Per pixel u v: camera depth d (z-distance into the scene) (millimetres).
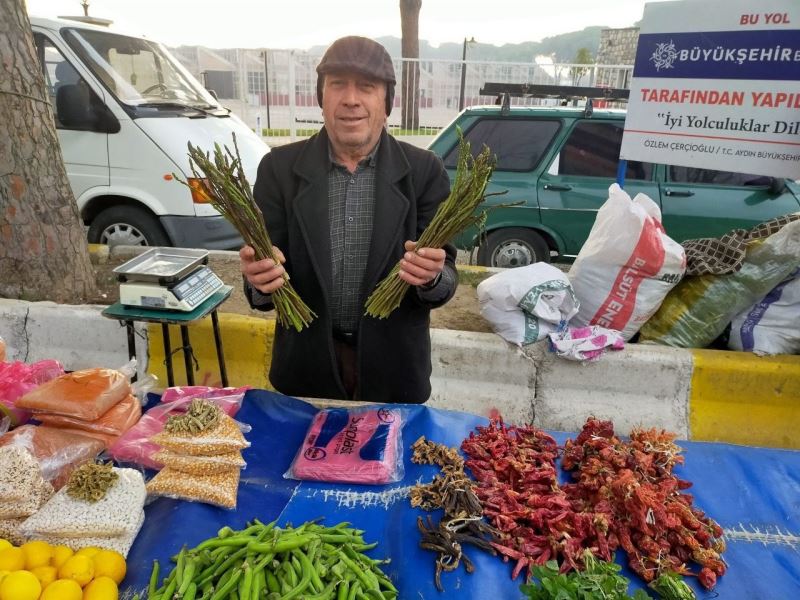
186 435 1798
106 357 3523
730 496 1954
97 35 5082
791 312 3166
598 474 1836
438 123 9883
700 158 3357
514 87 5172
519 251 5336
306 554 1514
